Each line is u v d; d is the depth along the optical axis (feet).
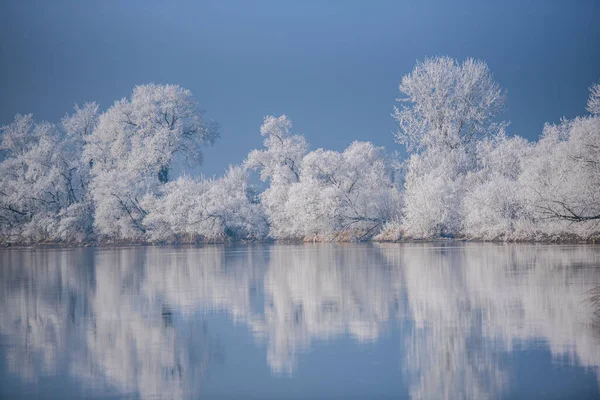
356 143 477.77
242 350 95.76
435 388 74.64
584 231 300.20
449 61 454.81
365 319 117.50
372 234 416.87
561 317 112.16
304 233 432.66
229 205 454.40
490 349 91.15
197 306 137.90
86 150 501.15
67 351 96.99
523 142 426.10
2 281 197.57
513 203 351.87
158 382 80.28
